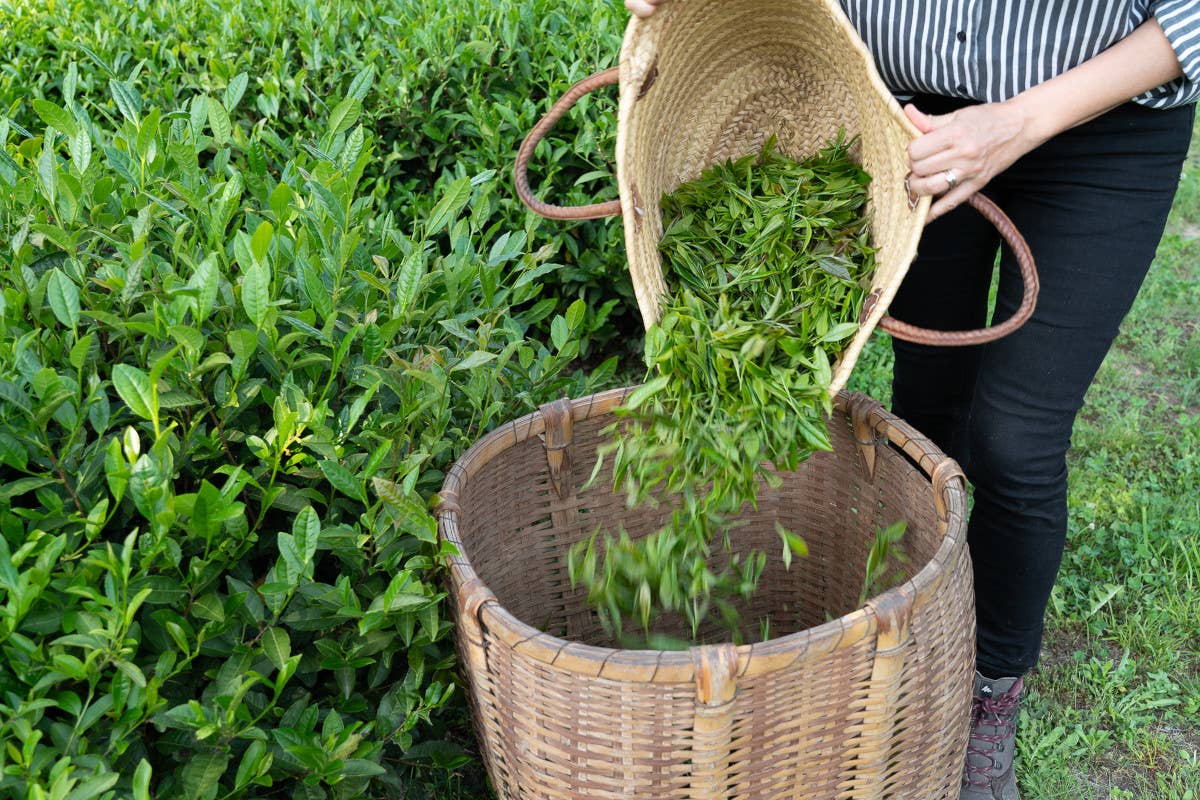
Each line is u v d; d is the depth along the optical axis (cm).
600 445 209
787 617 236
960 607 162
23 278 157
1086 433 307
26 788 124
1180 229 430
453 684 174
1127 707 221
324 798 152
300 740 150
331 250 178
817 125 196
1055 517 188
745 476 174
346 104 198
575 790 154
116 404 161
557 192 312
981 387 189
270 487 153
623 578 187
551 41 309
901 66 183
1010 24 168
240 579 162
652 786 149
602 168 300
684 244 191
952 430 238
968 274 209
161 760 152
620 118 162
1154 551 262
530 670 146
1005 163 157
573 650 140
